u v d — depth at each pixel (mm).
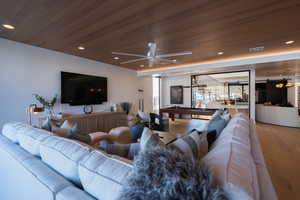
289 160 2518
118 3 1832
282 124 5449
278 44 3277
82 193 762
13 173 1184
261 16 2117
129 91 6348
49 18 2195
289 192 1711
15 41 3141
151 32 2676
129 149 1236
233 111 6602
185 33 2680
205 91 7191
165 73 6254
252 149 1428
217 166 682
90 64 4711
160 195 521
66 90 4020
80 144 1048
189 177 544
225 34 2754
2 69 2988
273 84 7555
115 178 697
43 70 3602
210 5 1873
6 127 1710
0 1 1782
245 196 536
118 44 3268
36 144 1202
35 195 915
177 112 5598
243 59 4438
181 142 1101
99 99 4945
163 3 1833
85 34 2762
